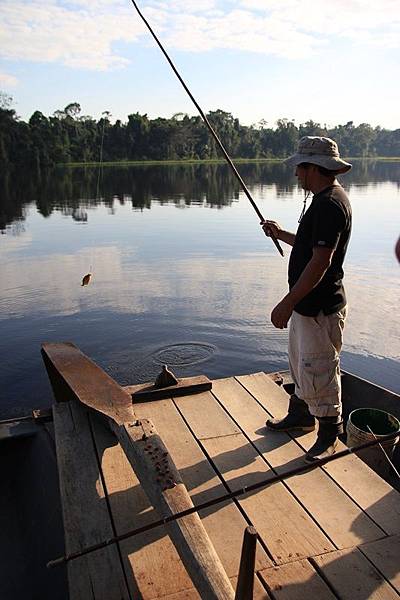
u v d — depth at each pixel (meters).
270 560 2.11
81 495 2.52
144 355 6.48
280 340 6.95
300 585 1.99
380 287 9.26
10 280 9.64
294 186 34.22
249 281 9.68
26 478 3.57
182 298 8.63
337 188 2.61
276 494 2.52
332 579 2.01
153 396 3.45
